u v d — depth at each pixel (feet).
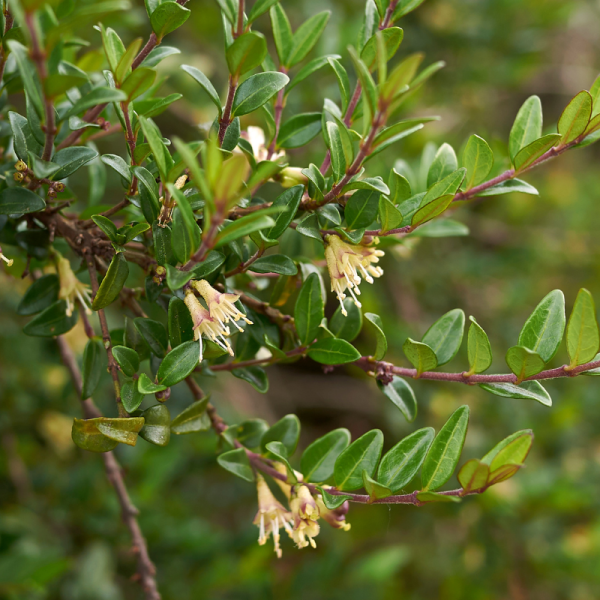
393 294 3.04
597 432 2.84
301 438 3.96
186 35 2.67
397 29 1.53
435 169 1.59
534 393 1.53
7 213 1.51
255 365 1.59
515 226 3.41
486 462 1.50
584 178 3.92
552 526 2.53
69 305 1.58
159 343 1.53
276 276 1.67
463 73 2.83
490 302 3.27
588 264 3.29
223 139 1.52
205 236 1.44
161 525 2.15
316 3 2.64
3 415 2.15
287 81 1.52
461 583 2.54
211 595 2.16
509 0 2.77
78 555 2.13
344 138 1.50
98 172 1.70
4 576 1.77
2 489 2.26
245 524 2.82
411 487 2.14
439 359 1.57
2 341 2.17
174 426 1.55
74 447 2.33
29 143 1.52
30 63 1.45
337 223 1.52
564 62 4.30
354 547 2.93
